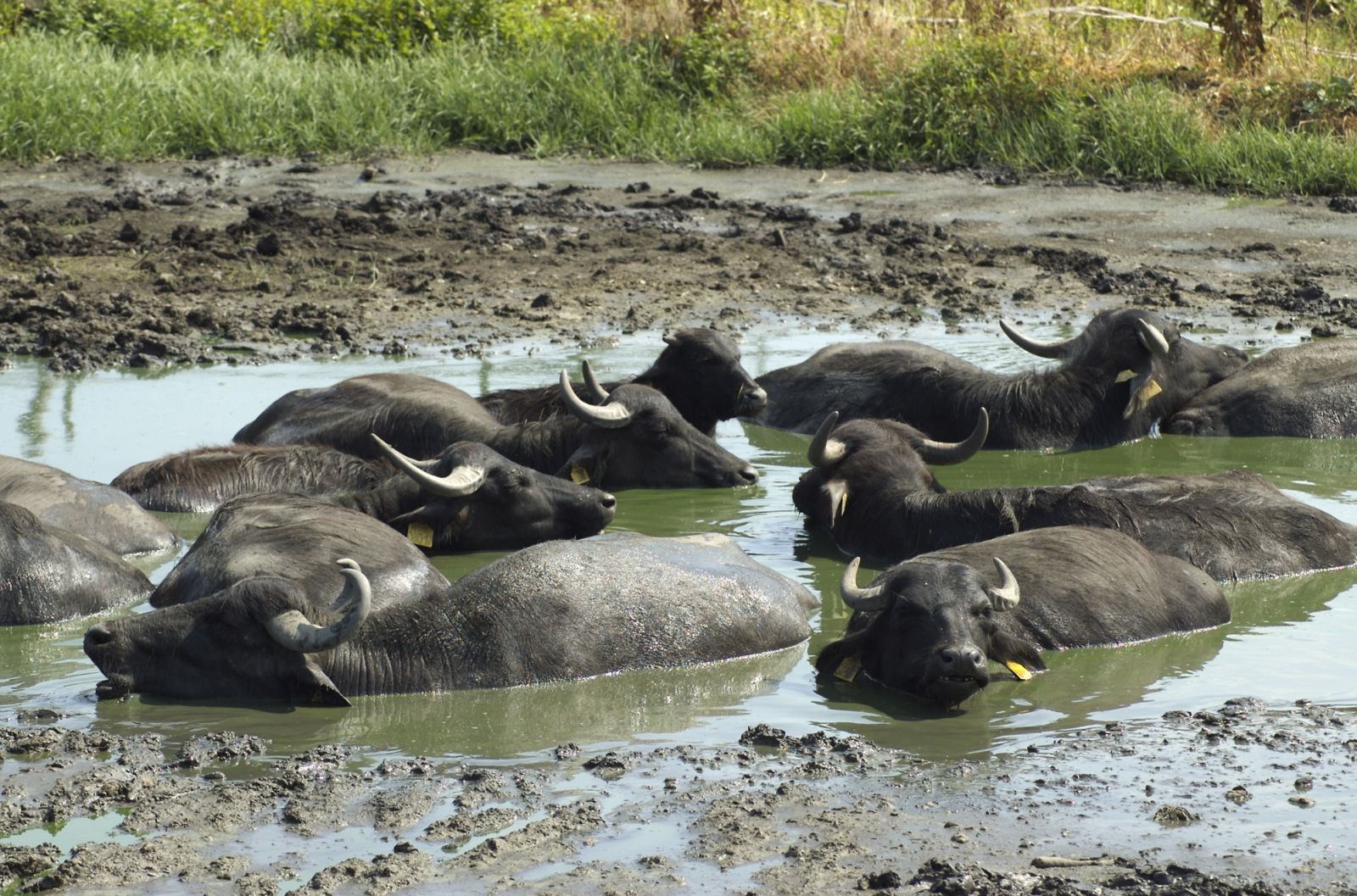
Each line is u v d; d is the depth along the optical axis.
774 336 40.56
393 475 27.91
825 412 34.22
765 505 28.62
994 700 19.45
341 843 15.42
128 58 68.12
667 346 35.59
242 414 33.06
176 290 44.56
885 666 19.98
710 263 48.25
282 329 41.22
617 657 20.64
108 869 14.78
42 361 38.09
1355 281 45.31
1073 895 14.01
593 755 17.66
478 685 19.97
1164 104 59.25
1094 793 16.39
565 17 72.62
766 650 21.64
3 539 22.33
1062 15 67.06
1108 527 23.84
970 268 47.72
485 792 16.52
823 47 66.62
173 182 58.34
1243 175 55.97
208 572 21.70
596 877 14.59
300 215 52.75
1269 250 48.62
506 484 25.56
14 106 61.69
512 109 65.19
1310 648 21.05
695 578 21.61
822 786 16.69
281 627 19.20
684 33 68.56
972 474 30.45
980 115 61.03
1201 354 34.84
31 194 55.78
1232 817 15.75
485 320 42.16
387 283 45.75
